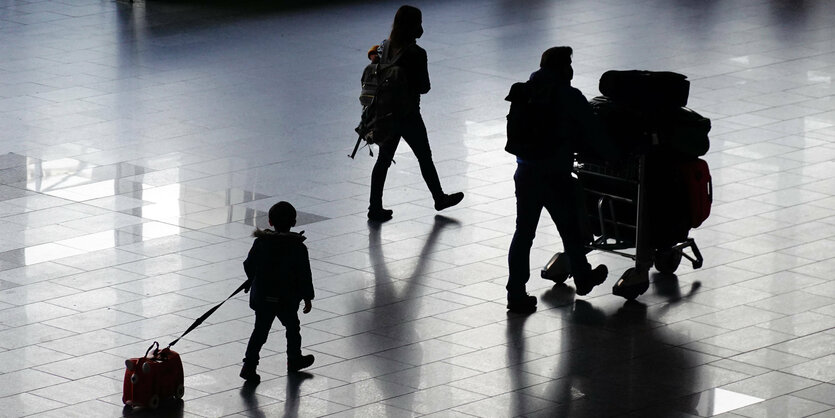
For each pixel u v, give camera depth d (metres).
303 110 19.62
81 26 24.73
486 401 10.64
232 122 18.95
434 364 11.34
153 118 19.11
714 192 15.92
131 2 26.80
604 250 13.05
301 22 25.47
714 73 21.84
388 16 26.09
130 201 15.64
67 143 17.84
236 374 11.12
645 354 11.55
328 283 13.19
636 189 12.88
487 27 25.22
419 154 15.04
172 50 23.09
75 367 11.23
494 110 19.66
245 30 24.70
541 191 12.23
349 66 22.23
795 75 21.70
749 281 13.23
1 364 11.27
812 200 15.66
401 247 14.23
